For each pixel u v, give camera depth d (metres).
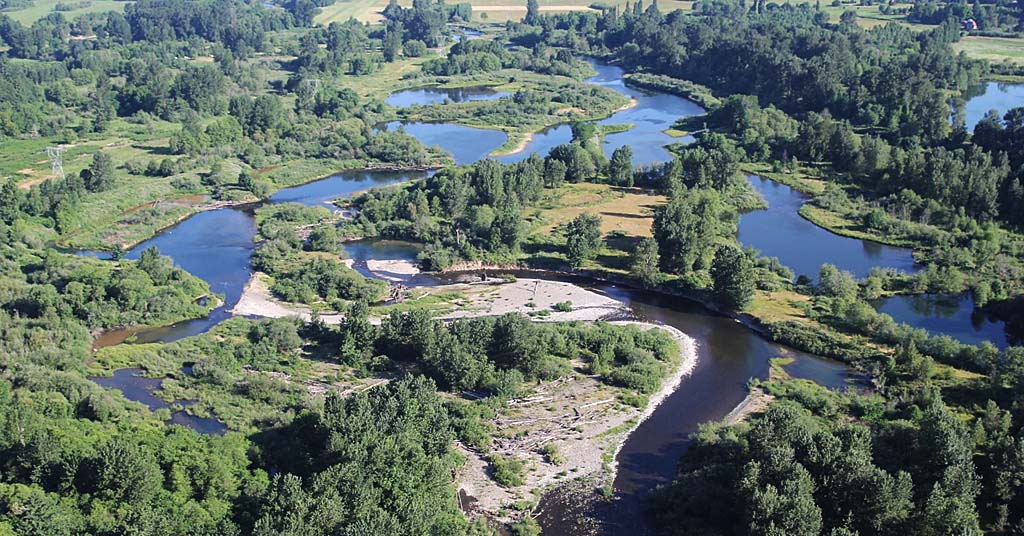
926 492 116.12
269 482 125.50
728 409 158.62
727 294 199.38
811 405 157.12
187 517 115.81
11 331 179.62
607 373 169.88
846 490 115.62
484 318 181.12
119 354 177.88
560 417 155.50
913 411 148.88
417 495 120.81
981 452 129.62
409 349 177.00
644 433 151.00
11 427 131.75
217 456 128.25
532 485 135.75
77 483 122.12
